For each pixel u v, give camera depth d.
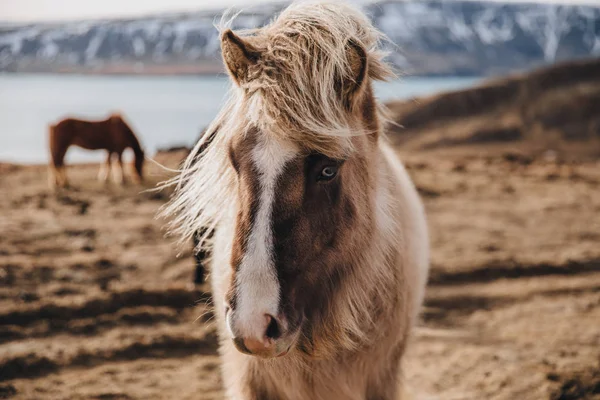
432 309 5.76
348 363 2.46
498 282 6.48
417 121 26.98
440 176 12.44
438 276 6.50
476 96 28.30
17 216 8.34
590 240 8.03
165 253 6.96
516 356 4.69
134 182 11.46
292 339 1.96
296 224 1.93
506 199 10.48
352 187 2.17
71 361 4.45
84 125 10.92
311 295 2.11
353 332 2.33
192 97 68.75
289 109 1.88
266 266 1.89
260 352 1.88
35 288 5.68
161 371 4.43
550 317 5.56
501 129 25.09
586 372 4.35
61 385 4.11
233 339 1.89
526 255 7.23
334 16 2.12
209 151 2.20
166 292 5.71
